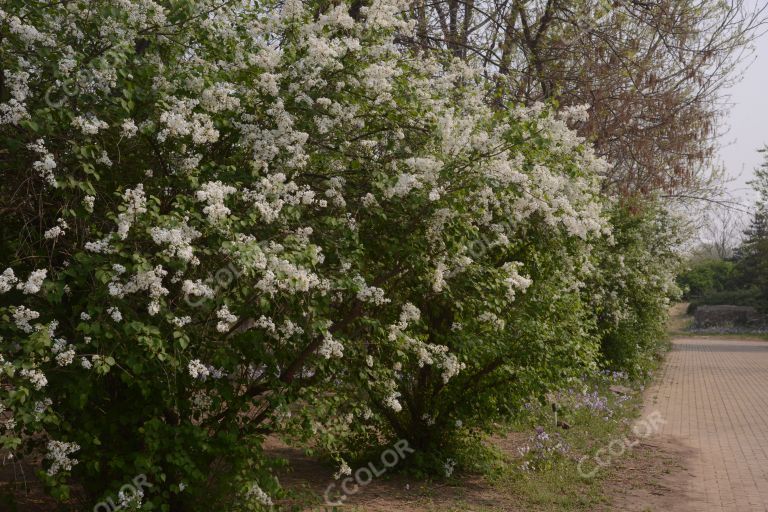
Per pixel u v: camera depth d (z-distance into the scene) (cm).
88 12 425
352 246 500
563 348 735
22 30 389
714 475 793
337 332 512
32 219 409
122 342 390
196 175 446
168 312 395
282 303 469
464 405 729
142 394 438
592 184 733
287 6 525
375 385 567
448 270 580
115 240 383
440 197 528
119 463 429
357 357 546
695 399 1439
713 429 1085
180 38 478
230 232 410
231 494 483
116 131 434
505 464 783
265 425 504
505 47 1165
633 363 1695
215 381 460
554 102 614
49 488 428
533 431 960
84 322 385
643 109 1272
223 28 487
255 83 491
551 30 1200
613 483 745
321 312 478
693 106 1300
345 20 530
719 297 5297
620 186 1314
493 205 609
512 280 604
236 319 432
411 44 978
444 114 570
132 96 429
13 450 440
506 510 630
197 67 468
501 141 562
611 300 1532
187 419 465
